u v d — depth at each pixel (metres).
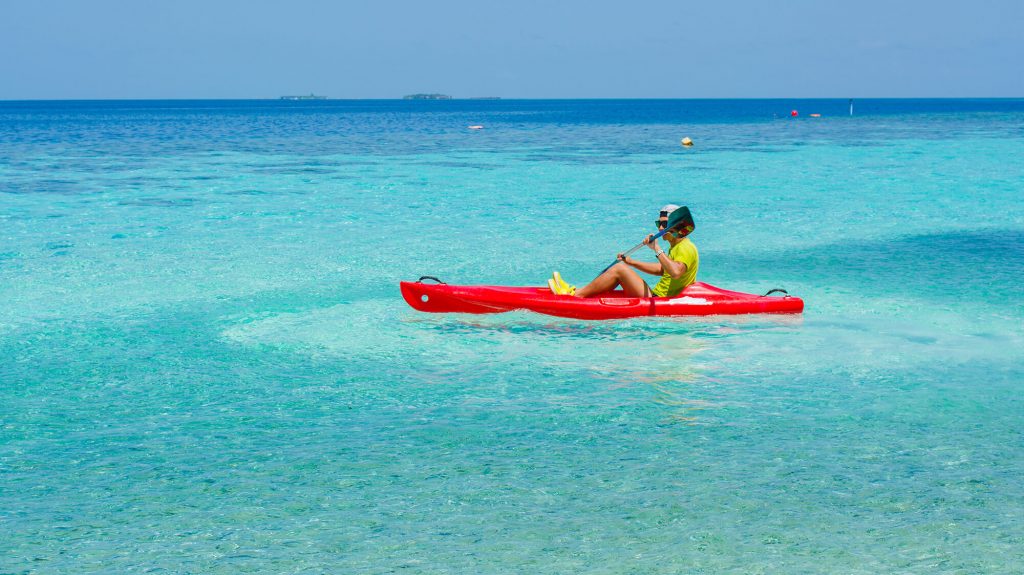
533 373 7.57
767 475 5.39
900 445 5.88
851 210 18.77
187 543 4.59
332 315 9.70
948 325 9.10
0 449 5.95
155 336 8.90
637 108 167.50
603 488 5.24
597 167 29.64
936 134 50.94
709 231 16.09
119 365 7.92
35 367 7.86
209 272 12.12
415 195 21.41
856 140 45.22
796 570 4.28
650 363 7.82
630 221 17.28
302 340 8.70
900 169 28.23
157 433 6.25
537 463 5.63
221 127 68.31
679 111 133.38
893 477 5.35
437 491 5.21
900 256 13.33
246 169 28.67
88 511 4.98
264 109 162.88
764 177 25.98
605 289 9.34
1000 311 9.69
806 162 31.36
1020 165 29.23
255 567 4.34
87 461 5.73
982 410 6.56
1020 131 53.84
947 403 6.72
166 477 5.45
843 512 4.89
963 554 4.42
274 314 9.77
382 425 6.36
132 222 16.78
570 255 13.73
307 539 4.63
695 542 4.57
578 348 8.30
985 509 4.91
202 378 7.54
